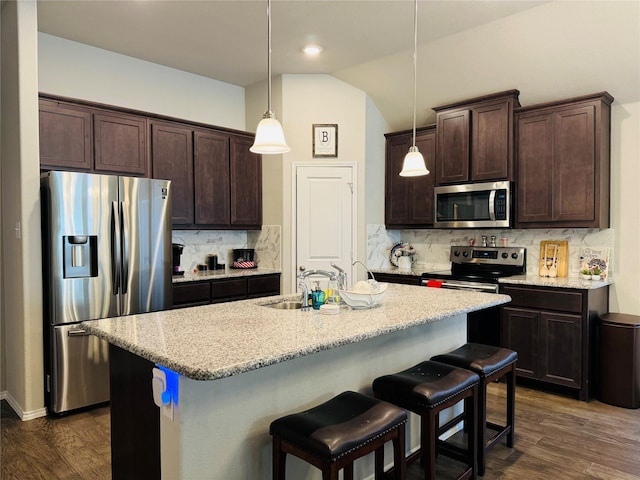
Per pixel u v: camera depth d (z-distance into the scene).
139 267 3.53
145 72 4.38
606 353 3.43
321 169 4.78
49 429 2.98
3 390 3.54
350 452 1.57
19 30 3.10
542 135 3.90
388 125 5.11
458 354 2.58
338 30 3.67
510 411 2.72
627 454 2.65
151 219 3.61
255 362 1.52
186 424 1.62
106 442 2.80
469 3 3.22
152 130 4.04
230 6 3.28
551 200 3.86
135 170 3.90
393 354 2.54
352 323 2.11
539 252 4.27
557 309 3.58
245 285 4.48
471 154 4.29
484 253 4.52
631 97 3.71
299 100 4.75
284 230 4.77
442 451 2.42
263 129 2.36
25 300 3.12
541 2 3.21
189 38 3.85
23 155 3.10
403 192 4.93
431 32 3.70
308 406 2.06
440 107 4.47
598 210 3.63
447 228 4.51
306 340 1.78
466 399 2.43
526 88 4.02
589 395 3.50
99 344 3.34
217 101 4.94
